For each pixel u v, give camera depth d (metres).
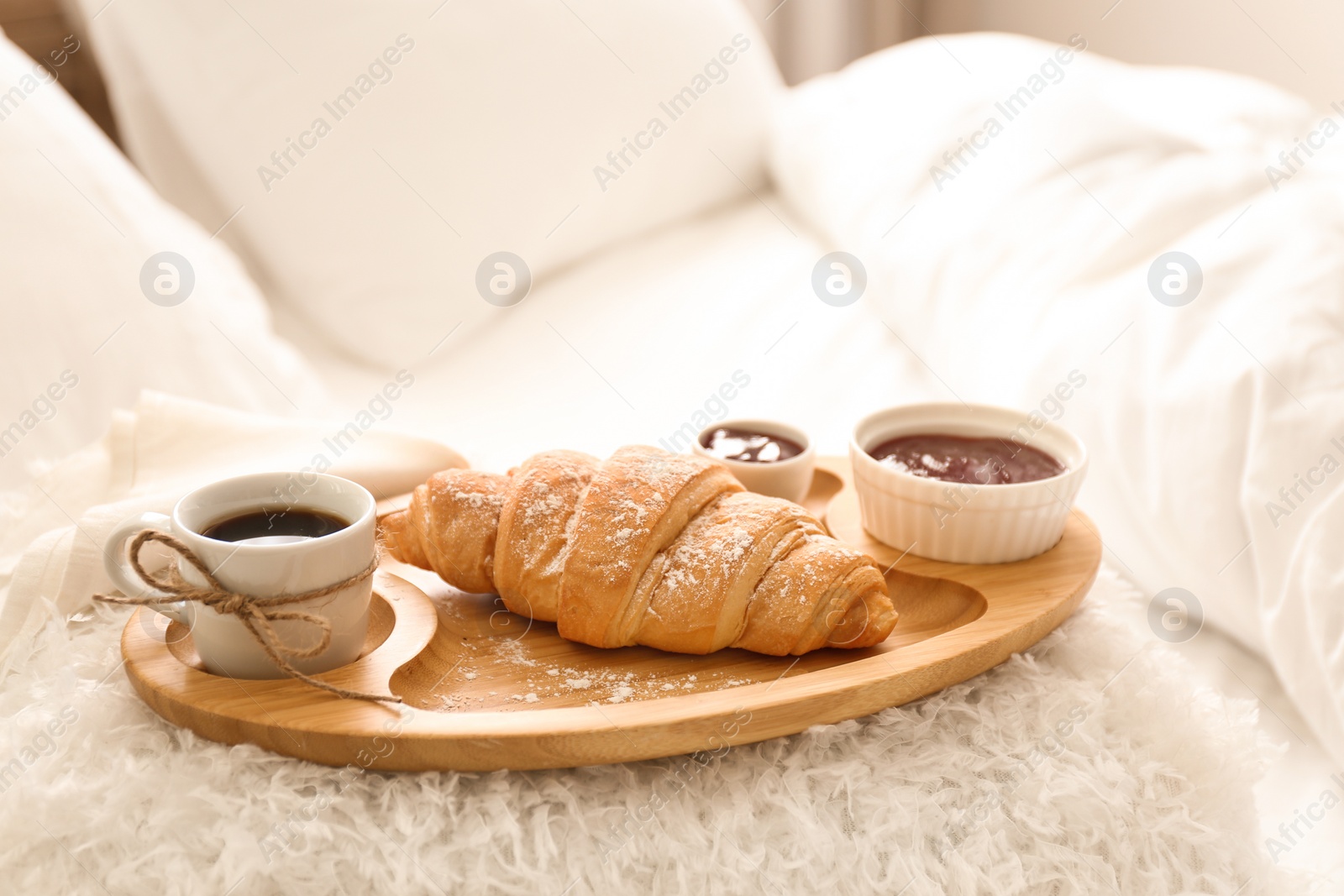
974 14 1.85
